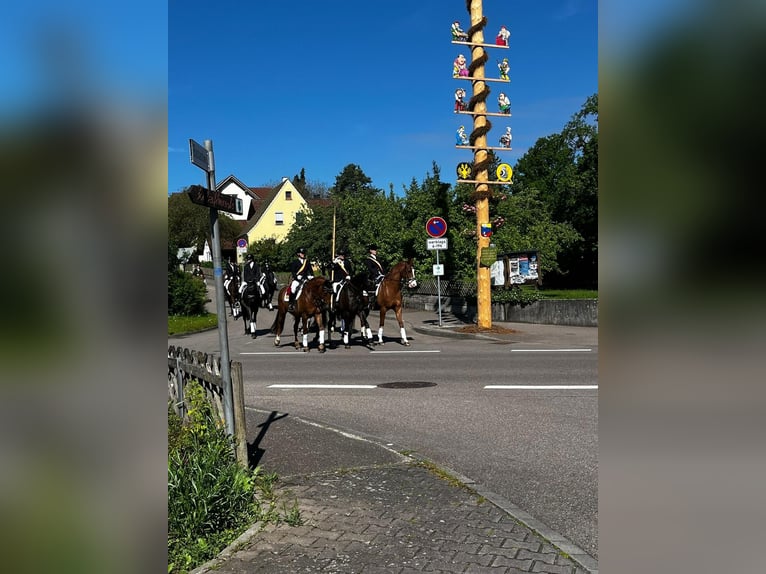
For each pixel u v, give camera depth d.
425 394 10.30
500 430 7.78
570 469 6.12
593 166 52.50
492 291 23.33
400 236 28.75
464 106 18.78
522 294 22.61
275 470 5.95
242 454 5.25
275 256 66.81
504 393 10.13
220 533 4.33
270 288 23.30
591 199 51.88
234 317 30.05
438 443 7.26
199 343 20.56
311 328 21.83
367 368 13.53
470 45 18.44
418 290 29.55
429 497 5.07
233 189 78.62
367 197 46.06
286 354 16.77
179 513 4.17
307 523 4.52
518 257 22.80
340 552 4.02
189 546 4.05
